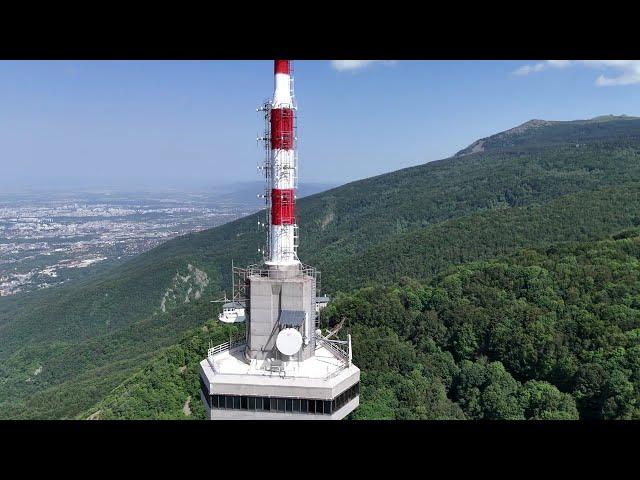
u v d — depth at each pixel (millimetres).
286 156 50531
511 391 87312
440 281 128500
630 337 87125
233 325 114312
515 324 101188
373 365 95500
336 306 121938
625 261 119562
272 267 50969
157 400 92188
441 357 100438
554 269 118750
